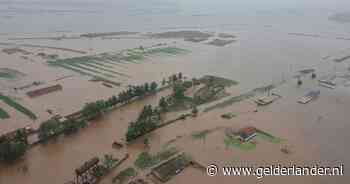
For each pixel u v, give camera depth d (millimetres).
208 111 94938
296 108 99750
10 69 127625
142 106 97062
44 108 92812
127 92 97625
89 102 97938
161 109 91000
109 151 71875
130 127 77812
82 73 127312
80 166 65562
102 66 137875
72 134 79125
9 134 76188
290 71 141250
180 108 95875
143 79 122312
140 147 73875
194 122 87438
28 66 133125
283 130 84812
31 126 81625
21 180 61625
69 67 134500
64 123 79375
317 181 64188
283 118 92125
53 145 74125
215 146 75438
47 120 82562
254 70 141000
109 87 112500
